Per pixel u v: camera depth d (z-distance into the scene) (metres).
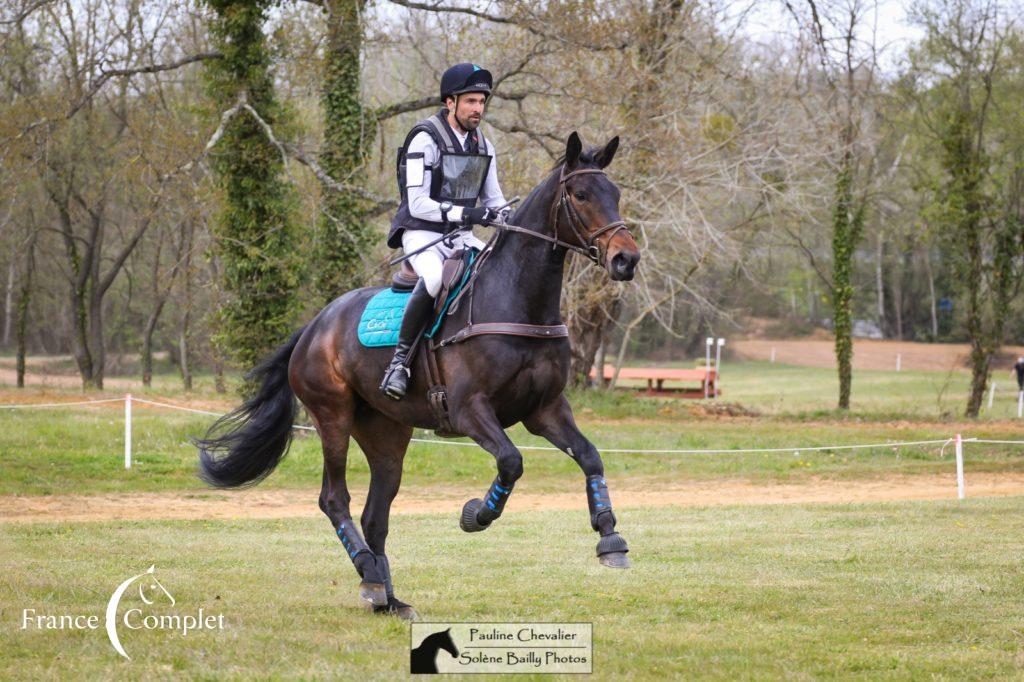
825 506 11.76
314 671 4.70
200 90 28.52
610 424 23.28
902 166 30.28
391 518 11.15
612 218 5.13
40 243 35.88
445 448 17.23
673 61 21.62
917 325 64.75
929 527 9.92
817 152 23.14
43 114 22.94
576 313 24.73
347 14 18.77
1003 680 4.69
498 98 21.16
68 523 10.45
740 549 8.68
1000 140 27.92
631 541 9.23
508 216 5.65
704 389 36.25
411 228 5.92
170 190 20.44
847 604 6.36
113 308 46.56
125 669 4.72
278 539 9.46
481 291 5.49
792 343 62.16
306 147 20.42
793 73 25.28
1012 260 28.39
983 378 27.64
